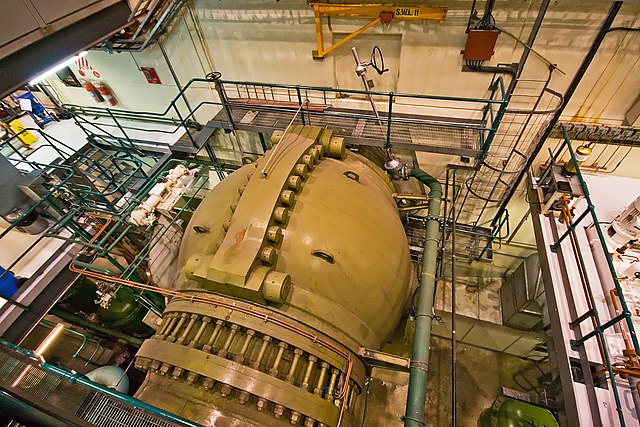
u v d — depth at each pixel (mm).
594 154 8117
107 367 8008
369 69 8641
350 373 4586
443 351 10891
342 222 5207
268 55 9070
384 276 5336
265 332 4328
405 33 7578
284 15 8094
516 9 6602
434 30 7332
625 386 5043
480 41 6973
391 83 8828
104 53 10562
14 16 6301
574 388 5266
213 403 4059
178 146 9477
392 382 9102
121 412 3564
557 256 6738
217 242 5273
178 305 4793
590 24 6363
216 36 9086
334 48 8320
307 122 8969
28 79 6867
